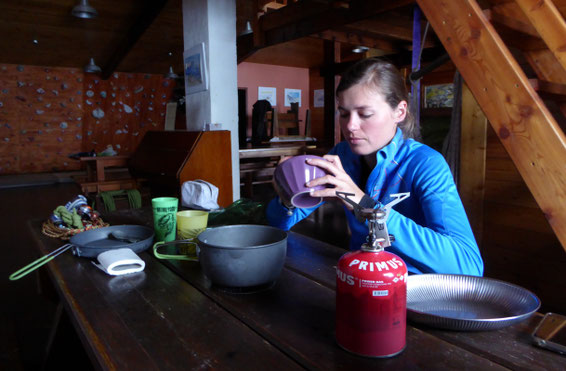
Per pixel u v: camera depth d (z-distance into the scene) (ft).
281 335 2.55
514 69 5.61
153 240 4.64
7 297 9.53
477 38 5.93
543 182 5.51
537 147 5.50
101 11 25.39
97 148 36.50
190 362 2.27
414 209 4.08
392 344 2.25
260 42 15.25
